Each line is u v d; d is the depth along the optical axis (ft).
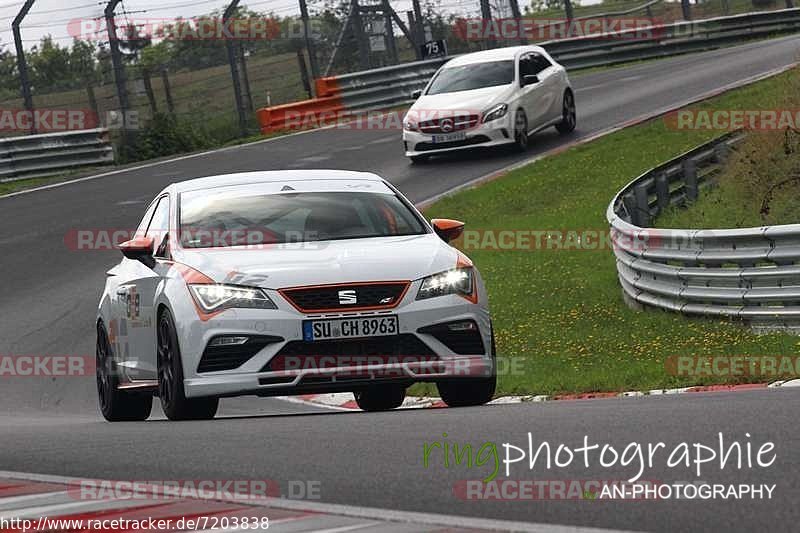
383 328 89.51
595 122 319.47
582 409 78.89
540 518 45.55
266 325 88.74
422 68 418.51
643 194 202.28
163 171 318.86
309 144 345.31
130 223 249.75
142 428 87.04
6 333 173.78
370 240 97.81
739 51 425.28
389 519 45.83
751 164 208.23
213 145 373.81
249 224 99.76
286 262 91.81
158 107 439.63
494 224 236.22
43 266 216.13
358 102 400.67
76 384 147.13
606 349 139.64
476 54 308.60
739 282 143.43
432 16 455.63
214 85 489.26
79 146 344.90
